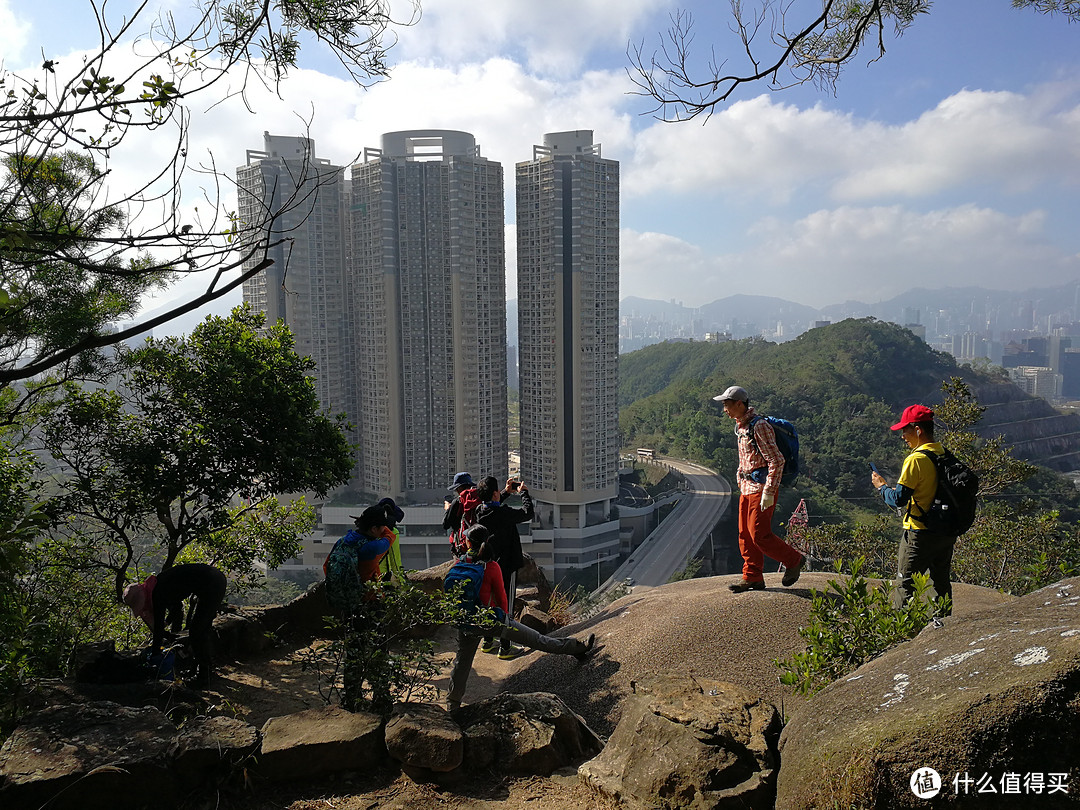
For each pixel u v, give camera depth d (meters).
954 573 13.62
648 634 5.39
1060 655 2.14
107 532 8.12
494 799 3.38
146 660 5.42
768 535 5.50
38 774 3.21
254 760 3.42
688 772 3.10
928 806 2.08
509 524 5.78
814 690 3.48
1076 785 1.93
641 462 96.81
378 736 3.68
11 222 3.60
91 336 3.02
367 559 5.11
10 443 7.30
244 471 7.55
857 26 4.24
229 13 3.74
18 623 5.03
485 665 6.59
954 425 13.68
